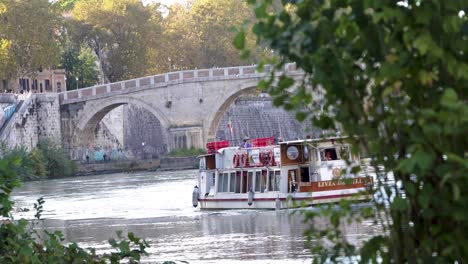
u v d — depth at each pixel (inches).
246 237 2770.7
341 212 547.2
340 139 542.0
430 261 470.6
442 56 430.9
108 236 3095.5
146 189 5856.3
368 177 548.1
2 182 969.5
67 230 3403.1
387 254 517.7
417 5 440.1
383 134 482.3
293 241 2549.2
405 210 481.4
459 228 446.6
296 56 487.2
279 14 481.1
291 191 3464.6
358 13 467.5
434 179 449.4
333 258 564.4
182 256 2423.7
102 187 6397.6
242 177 3725.4
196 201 3954.2
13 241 968.3
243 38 493.0
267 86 512.1
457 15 439.5
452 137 430.9
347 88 482.3
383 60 471.5
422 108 461.7
